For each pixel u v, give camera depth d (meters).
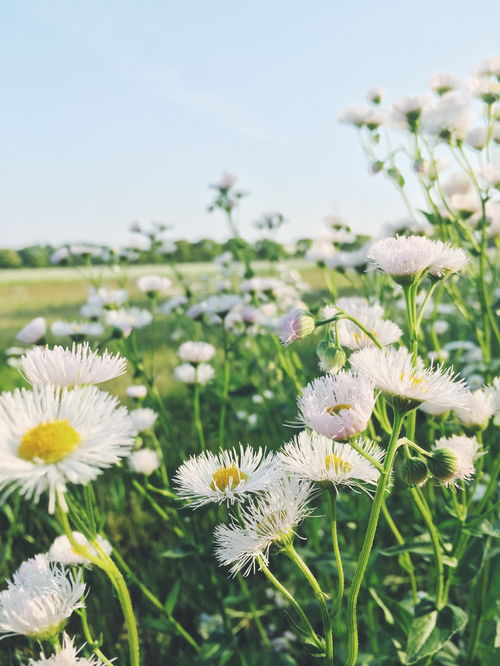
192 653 0.24
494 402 0.17
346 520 0.24
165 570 0.28
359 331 0.17
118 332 0.29
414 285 0.15
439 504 0.23
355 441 0.11
